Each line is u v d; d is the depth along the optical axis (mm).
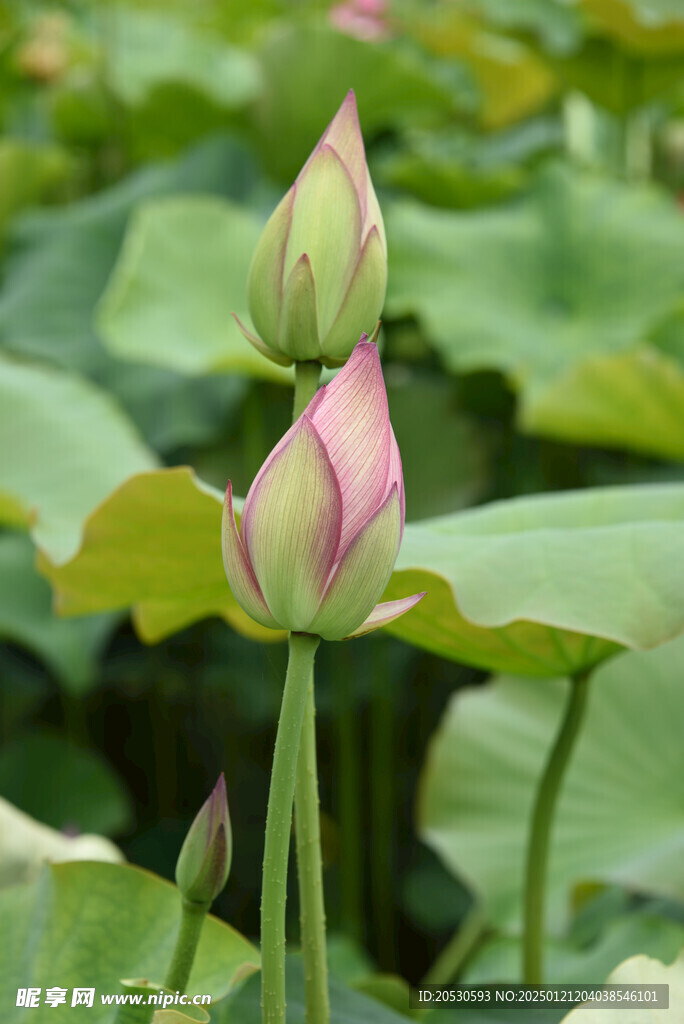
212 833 1162
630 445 2479
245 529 1111
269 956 1128
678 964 1263
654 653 1998
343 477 1101
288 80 3043
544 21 3195
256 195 3184
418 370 3162
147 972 1277
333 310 1194
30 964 1275
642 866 1739
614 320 2850
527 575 1297
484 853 1971
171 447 2684
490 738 2080
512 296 2908
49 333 2973
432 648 1409
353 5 3662
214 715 2887
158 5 4633
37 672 2920
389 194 3254
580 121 3607
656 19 2848
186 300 2564
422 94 3139
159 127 3508
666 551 1294
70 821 2609
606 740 1948
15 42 3742
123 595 1434
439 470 2840
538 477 2939
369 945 2654
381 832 2668
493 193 3184
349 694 2586
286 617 1111
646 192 3078
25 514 1697
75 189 3824
